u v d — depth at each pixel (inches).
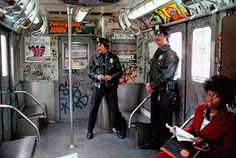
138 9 179.2
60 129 237.8
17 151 139.6
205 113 105.9
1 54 167.8
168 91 163.5
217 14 129.6
